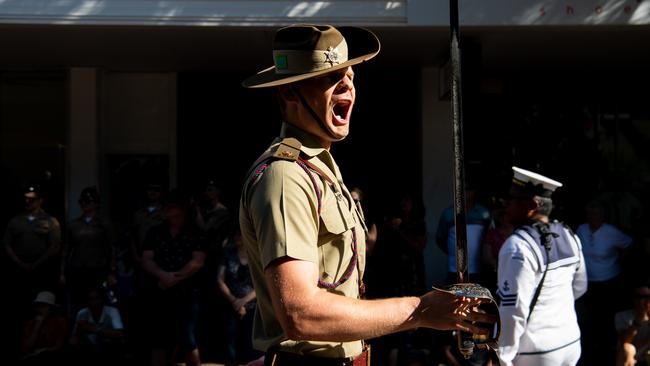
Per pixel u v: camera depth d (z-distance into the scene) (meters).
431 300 2.16
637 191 10.00
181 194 6.93
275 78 2.39
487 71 10.03
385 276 7.57
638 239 7.90
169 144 10.01
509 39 8.16
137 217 8.39
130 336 8.06
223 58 9.19
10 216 9.84
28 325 7.71
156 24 7.47
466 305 2.17
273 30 7.70
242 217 2.30
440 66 9.48
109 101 9.99
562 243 4.41
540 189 4.45
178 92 10.03
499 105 10.12
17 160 9.91
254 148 10.05
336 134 2.37
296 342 2.29
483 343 2.26
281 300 2.03
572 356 4.39
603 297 7.83
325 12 7.44
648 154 10.03
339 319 2.02
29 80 9.91
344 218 2.29
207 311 7.85
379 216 8.27
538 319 4.29
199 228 6.99
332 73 2.34
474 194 7.39
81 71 9.79
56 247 8.70
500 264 4.36
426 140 9.73
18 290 8.95
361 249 2.41
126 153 9.99
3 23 7.44
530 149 10.02
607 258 7.86
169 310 6.78
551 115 10.09
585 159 10.02
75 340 7.75
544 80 10.10
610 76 10.06
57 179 9.86
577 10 7.44
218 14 7.46
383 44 8.39
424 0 7.44
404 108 10.06
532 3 7.44
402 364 6.14
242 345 7.10
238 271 7.09
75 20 7.45
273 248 2.07
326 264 2.27
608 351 7.53
